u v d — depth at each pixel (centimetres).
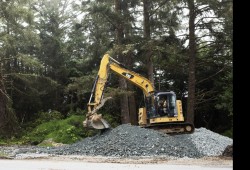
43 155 1590
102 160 1277
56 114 3534
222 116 3369
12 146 2516
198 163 1127
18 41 3381
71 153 1662
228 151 1449
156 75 3566
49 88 3669
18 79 3547
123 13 2933
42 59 4009
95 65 3594
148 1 2808
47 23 4038
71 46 4050
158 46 2627
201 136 1912
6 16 3033
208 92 3008
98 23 3017
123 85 2811
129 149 1644
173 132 2091
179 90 3594
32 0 3266
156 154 1583
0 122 2925
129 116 3100
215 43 2814
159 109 2102
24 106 3688
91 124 1906
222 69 2889
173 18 2753
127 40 2792
